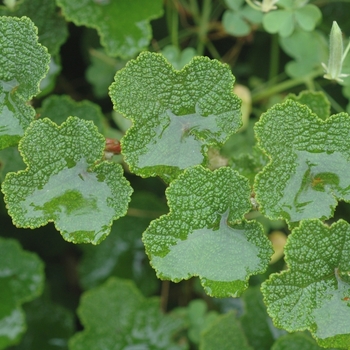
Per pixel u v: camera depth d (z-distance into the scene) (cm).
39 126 40
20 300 52
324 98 45
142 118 40
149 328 52
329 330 39
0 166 47
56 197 40
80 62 62
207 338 49
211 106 40
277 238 51
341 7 54
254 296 50
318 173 40
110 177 40
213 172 40
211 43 58
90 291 52
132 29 48
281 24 48
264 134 40
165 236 39
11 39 40
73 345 52
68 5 47
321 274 39
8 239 52
